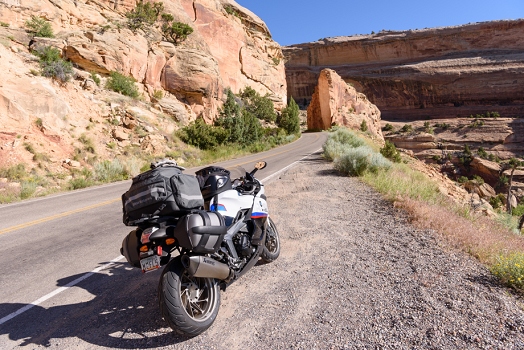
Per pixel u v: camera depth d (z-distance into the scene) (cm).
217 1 7400
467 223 672
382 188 1002
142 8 3847
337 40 17725
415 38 16538
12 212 973
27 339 330
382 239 572
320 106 7875
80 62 2962
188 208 331
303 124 11188
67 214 911
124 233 699
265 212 434
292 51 18100
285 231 656
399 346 281
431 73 14500
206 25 6650
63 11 3334
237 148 3859
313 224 695
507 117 13062
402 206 781
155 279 463
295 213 796
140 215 331
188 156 2791
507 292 364
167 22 4378
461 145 10994
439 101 14562
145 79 3519
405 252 501
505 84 13625
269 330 323
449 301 346
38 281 471
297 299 380
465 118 13062
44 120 1934
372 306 350
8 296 427
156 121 3011
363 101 9700
